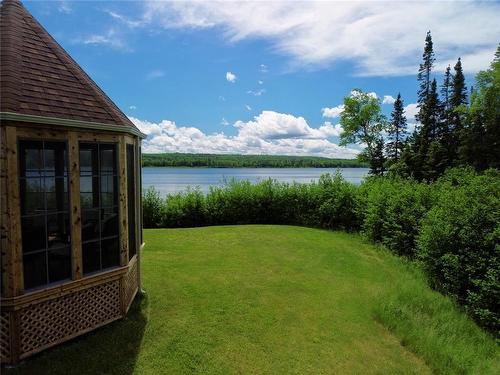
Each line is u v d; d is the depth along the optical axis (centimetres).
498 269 671
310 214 1572
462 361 515
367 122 3478
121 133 539
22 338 442
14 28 510
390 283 817
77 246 482
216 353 491
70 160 467
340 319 624
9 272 412
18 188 413
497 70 3234
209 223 1581
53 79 503
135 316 584
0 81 435
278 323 593
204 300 664
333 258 1015
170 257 955
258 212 1612
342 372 473
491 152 3191
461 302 749
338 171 1592
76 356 461
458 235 770
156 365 452
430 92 3988
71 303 494
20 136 413
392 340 569
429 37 3931
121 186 545
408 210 1056
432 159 3522
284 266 913
